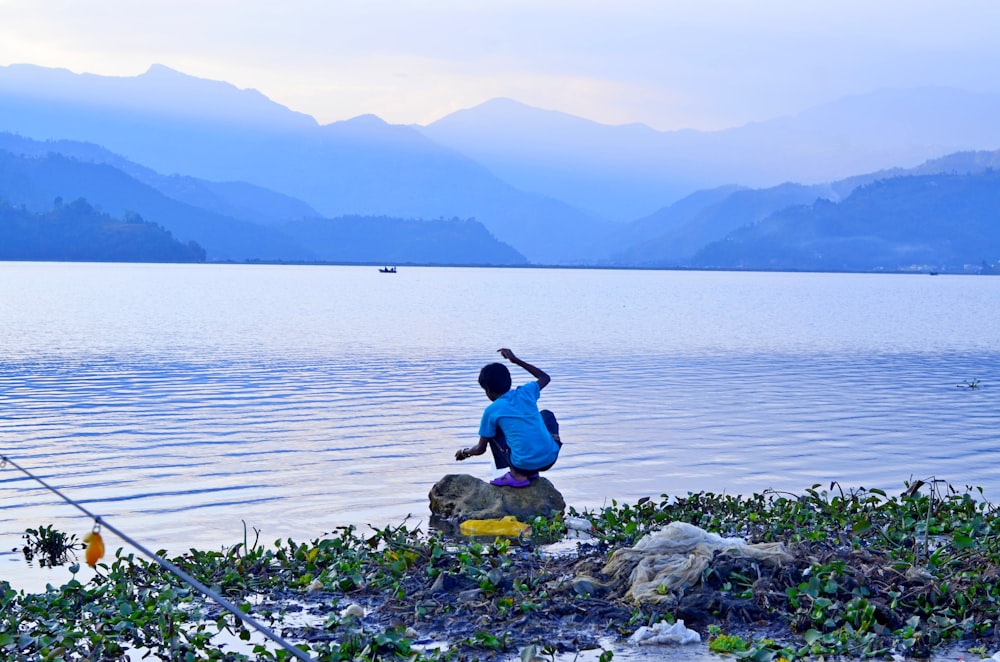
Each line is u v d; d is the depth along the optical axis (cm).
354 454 1664
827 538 1030
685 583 845
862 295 11056
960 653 736
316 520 1237
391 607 850
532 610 820
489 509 1233
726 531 1124
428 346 3725
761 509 1212
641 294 10369
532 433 1263
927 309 7544
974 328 5184
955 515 1143
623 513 1185
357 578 916
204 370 2855
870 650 728
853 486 1463
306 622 826
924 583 840
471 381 2656
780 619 800
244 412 2102
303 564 990
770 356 3509
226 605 613
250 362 3081
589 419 2067
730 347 3878
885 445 1791
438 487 1287
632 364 3188
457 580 902
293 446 1730
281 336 4109
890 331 4925
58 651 728
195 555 1005
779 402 2328
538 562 982
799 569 864
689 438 1848
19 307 5912
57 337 3903
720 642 741
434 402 2273
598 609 822
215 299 7412
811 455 1697
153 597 866
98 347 3516
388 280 15362
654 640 759
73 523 1224
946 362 3350
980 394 2497
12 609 849
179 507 1302
